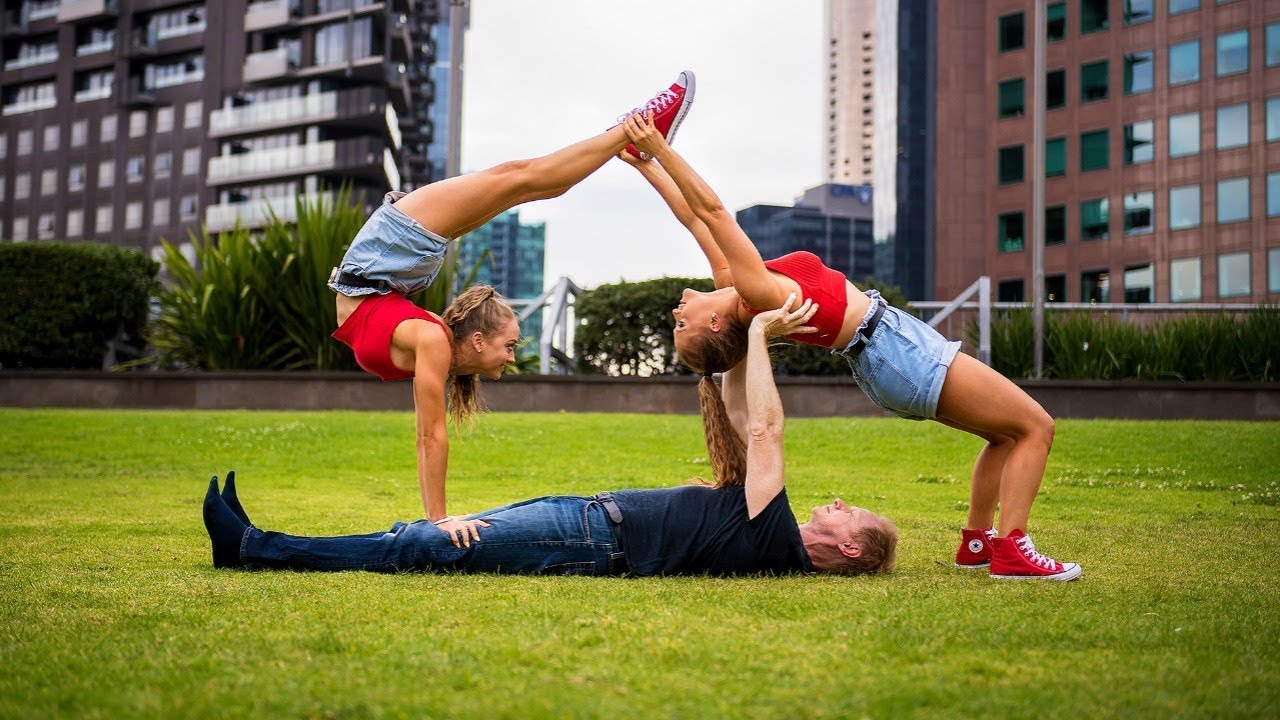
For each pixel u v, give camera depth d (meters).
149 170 50.94
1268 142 38.44
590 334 14.66
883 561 3.76
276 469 8.64
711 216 3.84
